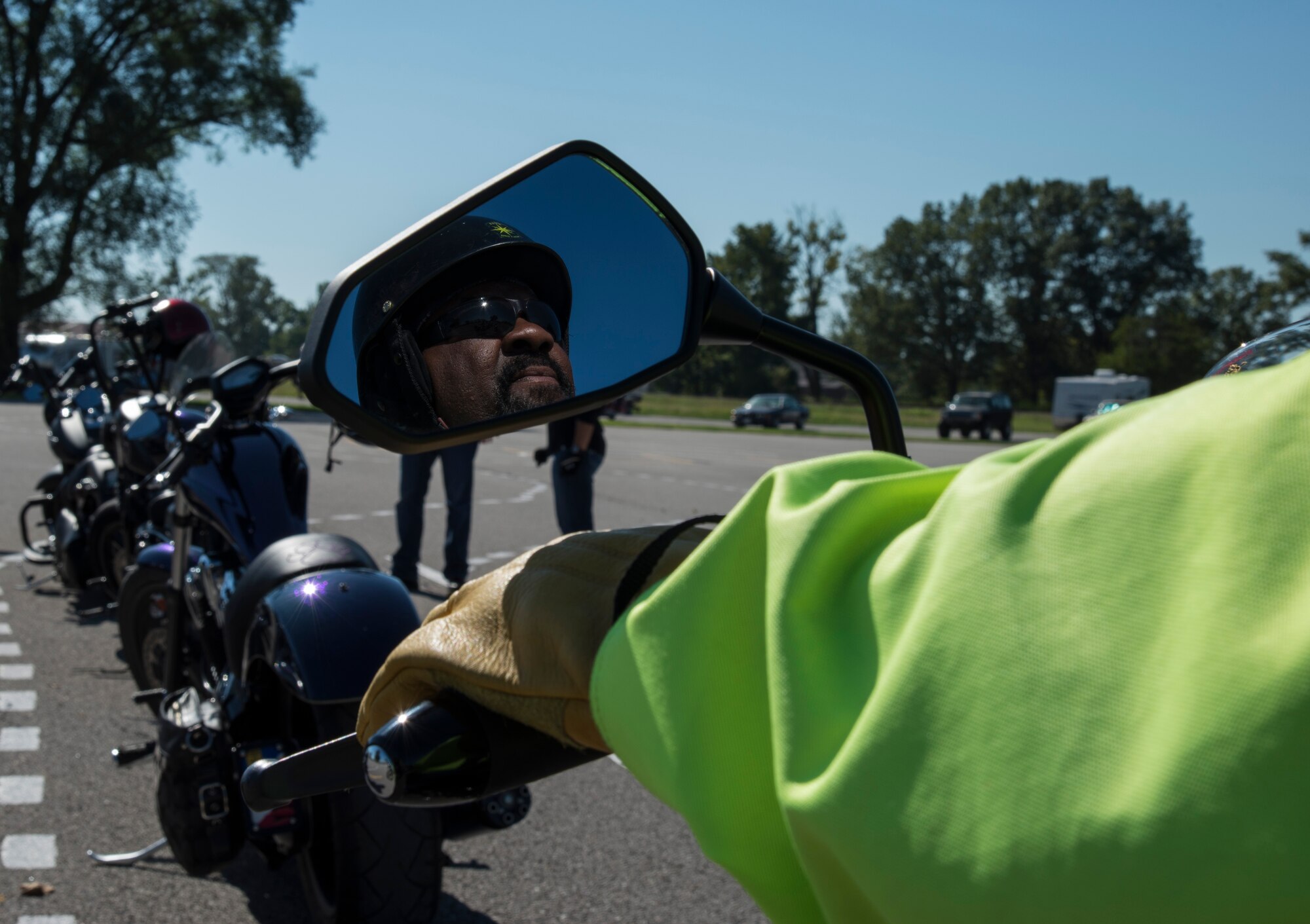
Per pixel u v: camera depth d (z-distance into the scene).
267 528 3.03
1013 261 105.50
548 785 3.82
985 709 0.44
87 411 6.01
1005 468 0.50
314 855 2.57
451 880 3.08
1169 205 106.19
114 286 46.78
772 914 0.55
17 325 44.50
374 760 0.83
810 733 0.50
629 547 0.75
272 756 2.50
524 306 1.06
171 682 2.99
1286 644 0.38
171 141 46.22
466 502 6.62
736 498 13.34
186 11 44.72
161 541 3.84
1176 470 0.43
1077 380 42.62
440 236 1.02
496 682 0.77
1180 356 92.88
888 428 1.38
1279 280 60.56
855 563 0.53
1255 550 0.40
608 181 1.15
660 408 63.88
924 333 106.12
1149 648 0.41
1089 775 0.41
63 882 3.00
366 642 2.36
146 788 3.66
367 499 11.66
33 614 6.10
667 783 0.57
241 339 150.12
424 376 1.02
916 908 0.45
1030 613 0.45
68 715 4.38
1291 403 0.42
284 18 44.50
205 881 3.04
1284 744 0.38
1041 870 0.41
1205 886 0.38
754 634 0.56
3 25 43.47
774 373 95.88
